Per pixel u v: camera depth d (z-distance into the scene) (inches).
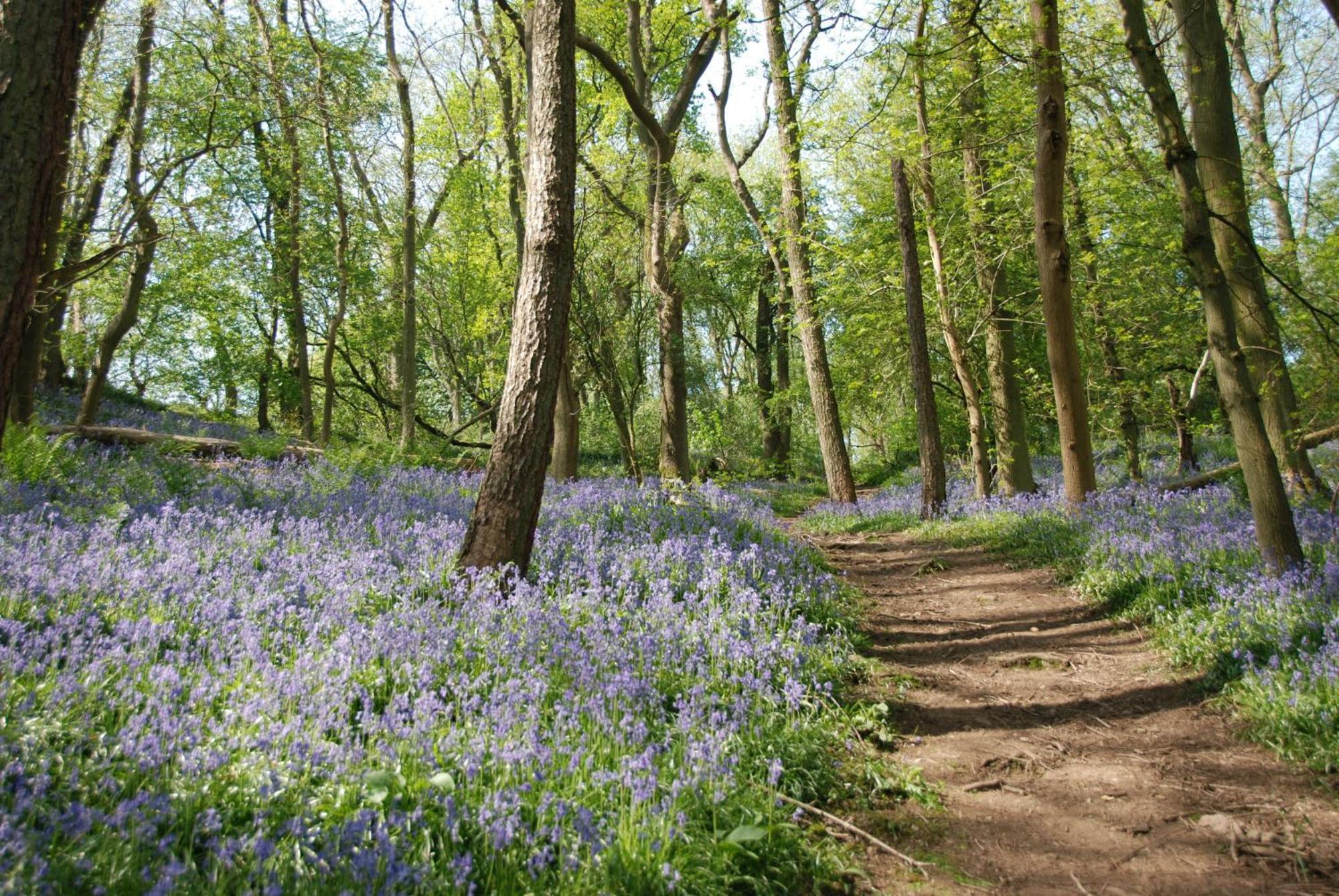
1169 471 732.7
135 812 125.4
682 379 739.4
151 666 175.6
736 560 353.1
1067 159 605.6
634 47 764.0
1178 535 386.0
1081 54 512.1
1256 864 160.6
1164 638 292.0
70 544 260.7
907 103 698.8
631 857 137.7
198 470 474.0
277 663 202.7
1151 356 680.4
